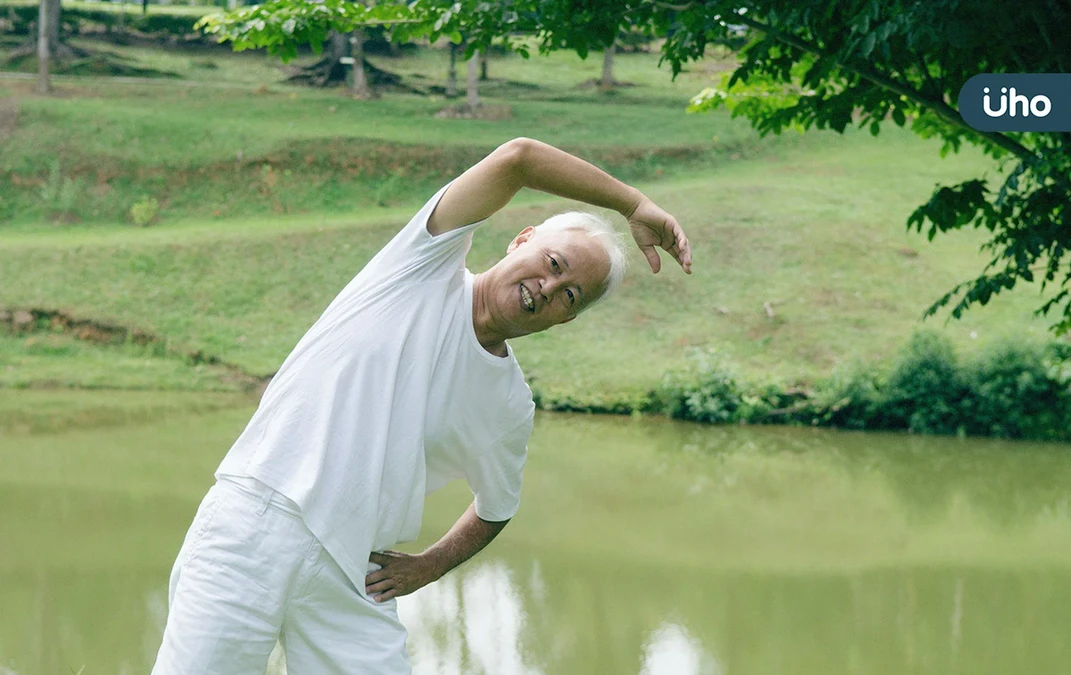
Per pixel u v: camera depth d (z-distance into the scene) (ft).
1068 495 36.35
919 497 35.83
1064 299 58.54
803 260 64.95
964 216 23.63
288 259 67.46
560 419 50.96
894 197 74.18
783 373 54.80
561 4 21.20
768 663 20.21
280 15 21.63
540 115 94.89
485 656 20.02
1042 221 22.56
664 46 22.33
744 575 26.45
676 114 96.22
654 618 22.80
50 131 82.38
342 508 8.00
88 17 114.01
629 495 35.17
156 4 133.59
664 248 8.51
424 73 110.22
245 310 62.69
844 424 50.26
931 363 49.75
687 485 36.99
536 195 77.82
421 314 8.28
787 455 43.04
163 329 60.23
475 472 8.91
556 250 8.25
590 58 117.08
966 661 20.59
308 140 83.82
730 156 86.58
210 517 8.09
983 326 57.52
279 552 7.90
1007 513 33.73
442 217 8.30
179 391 54.19
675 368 55.47
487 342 8.63
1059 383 48.19
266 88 98.12
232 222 75.46
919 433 48.88
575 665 19.70
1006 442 46.85
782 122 25.72
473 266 66.54
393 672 8.46
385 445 8.11
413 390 8.20
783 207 71.67
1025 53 21.31
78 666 18.95
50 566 25.53
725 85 27.89
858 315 59.67
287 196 79.05
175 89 95.71
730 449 44.06
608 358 57.11
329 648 8.25
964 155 83.25
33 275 63.46
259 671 8.07
